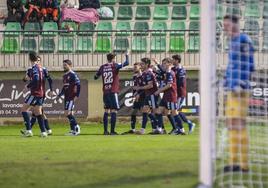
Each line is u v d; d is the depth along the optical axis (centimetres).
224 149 2077
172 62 4059
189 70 4884
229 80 1956
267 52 3634
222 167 1931
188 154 2442
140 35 5184
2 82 4856
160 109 4053
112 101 4069
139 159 2277
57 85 4878
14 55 5075
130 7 5641
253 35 3800
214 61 1694
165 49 5125
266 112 2928
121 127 4750
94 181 1823
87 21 5512
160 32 5194
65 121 4866
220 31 2952
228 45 2017
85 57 5066
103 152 2584
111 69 4069
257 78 3166
